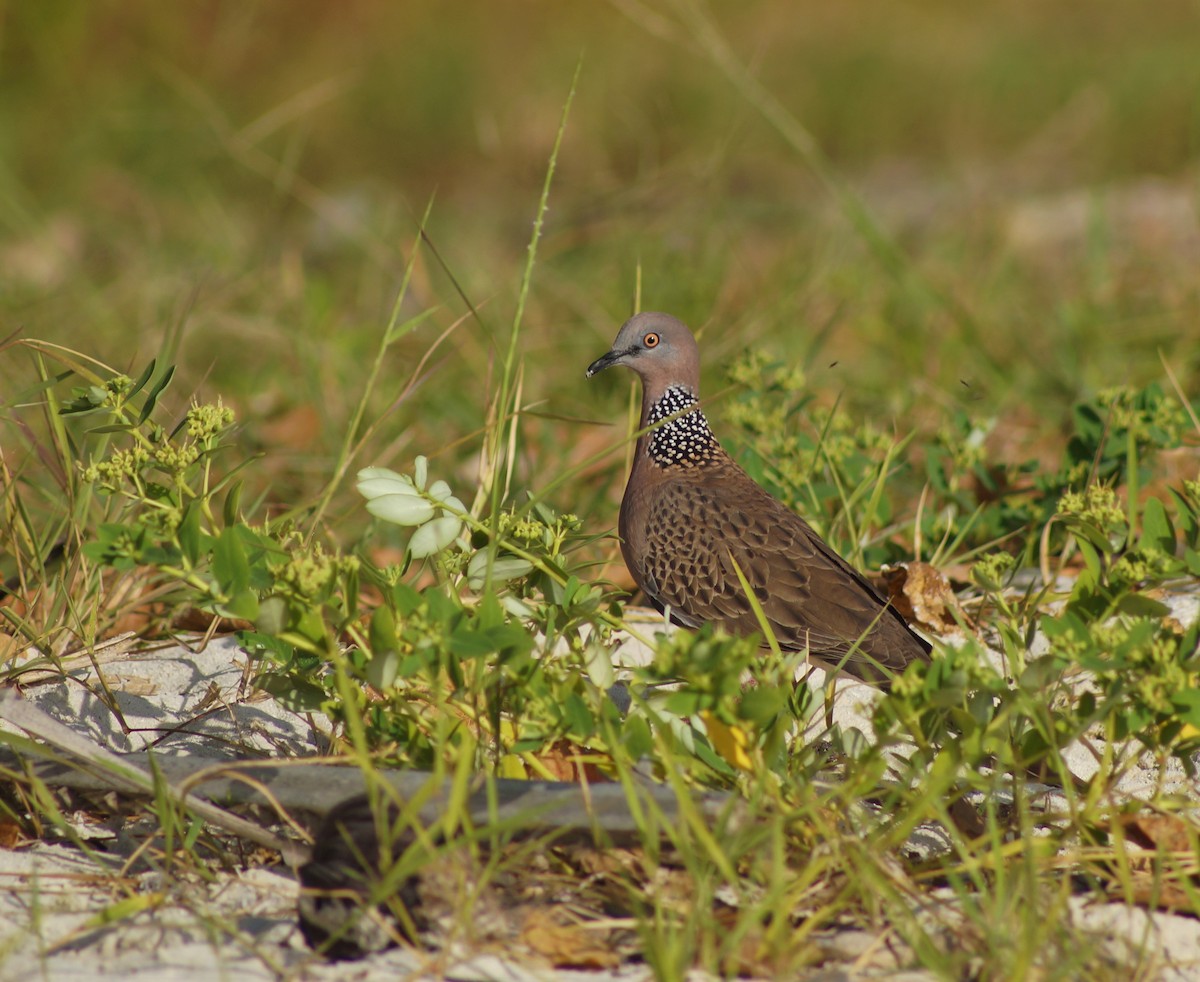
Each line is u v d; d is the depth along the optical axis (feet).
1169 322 57.82
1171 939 21.67
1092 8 157.58
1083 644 23.16
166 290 62.75
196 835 23.31
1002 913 20.58
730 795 22.91
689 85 114.32
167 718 29.78
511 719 24.98
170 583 34.53
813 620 33.60
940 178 104.22
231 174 99.91
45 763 24.58
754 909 20.06
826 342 59.16
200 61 117.91
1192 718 22.34
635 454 38.58
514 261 76.69
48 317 57.41
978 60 133.18
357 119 117.19
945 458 43.88
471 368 56.08
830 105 123.75
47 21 113.29
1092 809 23.21
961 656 23.11
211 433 26.61
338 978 20.29
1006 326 60.39
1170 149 103.45
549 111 110.52
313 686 25.11
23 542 35.01
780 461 40.22
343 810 22.13
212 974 20.38
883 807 24.23
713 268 64.44
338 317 64.64
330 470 44.98
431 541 26.40
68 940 21.02
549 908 22.13
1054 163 105.81
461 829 21.97
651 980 20.36
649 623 37.19
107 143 101.40
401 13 131.75
